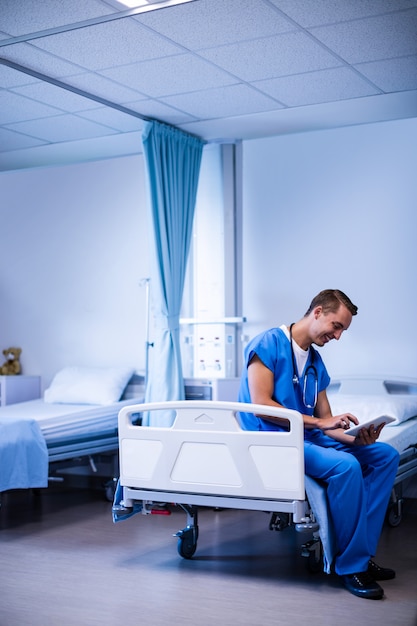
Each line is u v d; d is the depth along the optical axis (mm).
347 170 5211
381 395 4867
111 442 5105
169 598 3115
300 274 5352
